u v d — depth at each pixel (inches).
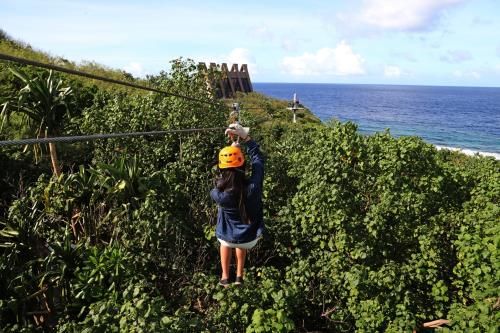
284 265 389.1
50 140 130.1
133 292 257.0
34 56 976.3
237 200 221.3
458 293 325.4
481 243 283.4
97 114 485.1
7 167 466.0
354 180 385.4
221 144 480.7
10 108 432.8
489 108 6776.6
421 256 340.2
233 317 262.1
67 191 382.9
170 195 371.6
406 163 385.4
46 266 324.5
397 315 302.5
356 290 303.9
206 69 577.9
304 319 335.9
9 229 355.6
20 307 318.3
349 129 399.2
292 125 1000.2
